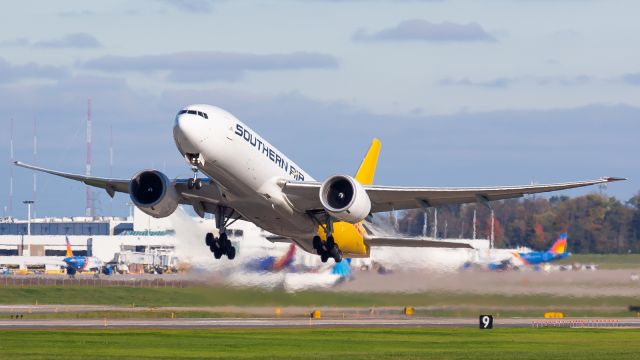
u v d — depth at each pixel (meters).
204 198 131.88
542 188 128.62
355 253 153.00
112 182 140.88
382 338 127.56
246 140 122.19
